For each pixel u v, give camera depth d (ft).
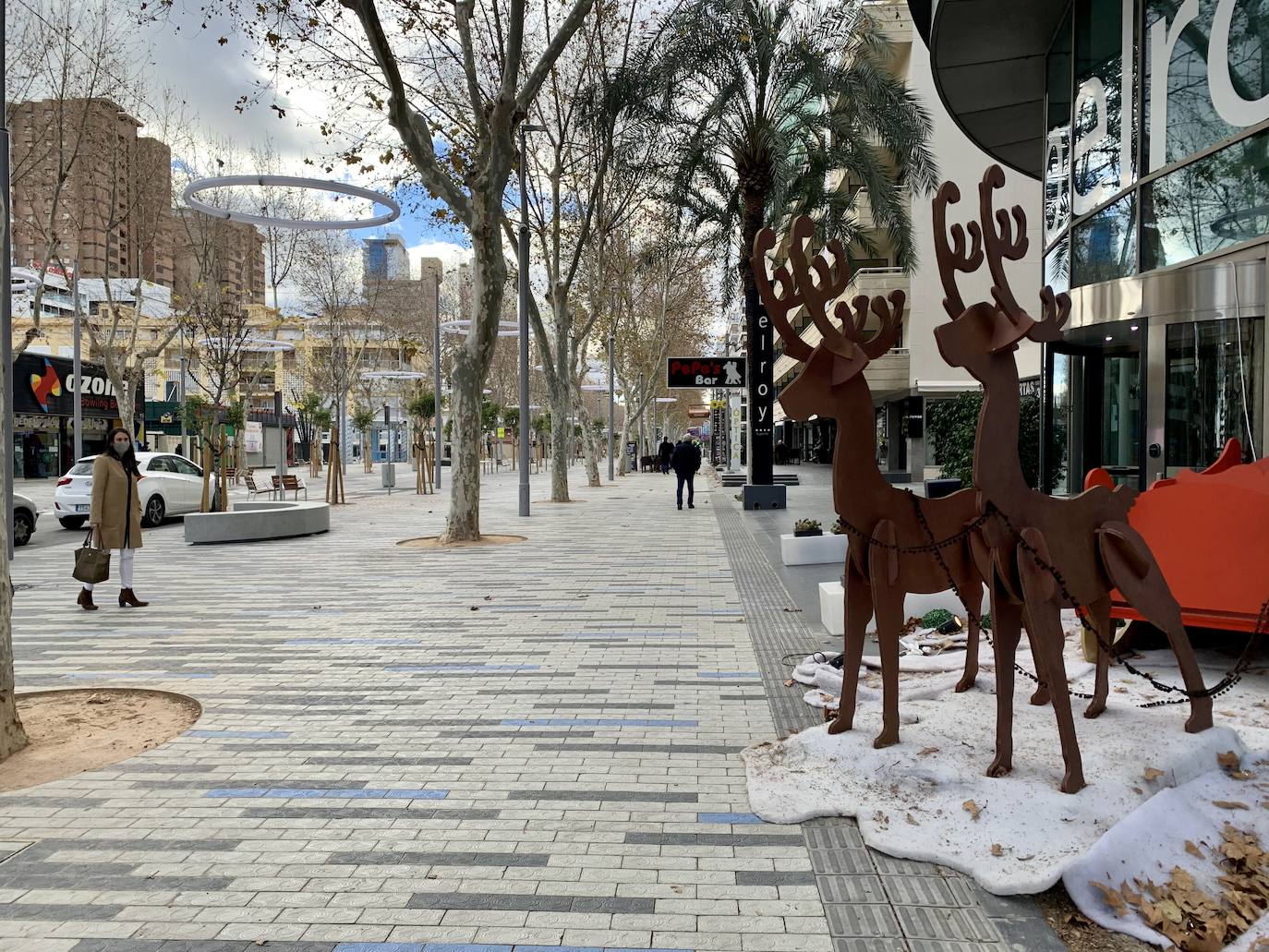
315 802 12.85
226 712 17.51
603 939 9.16
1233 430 31.65
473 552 44.75
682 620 26.18
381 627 25.71
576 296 112.78
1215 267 31.91
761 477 70.64
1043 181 51.26
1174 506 17.48
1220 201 32.86
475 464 49.21
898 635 13.66
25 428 129.29
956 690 16.63
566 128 77.46
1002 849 10.62
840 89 56.90
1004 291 12.43
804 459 208.54
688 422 359.46
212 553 46.01
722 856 10.99
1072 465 46.57
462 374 48.47
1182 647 13.62
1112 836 10.27
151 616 28.12
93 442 144.46
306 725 16.58
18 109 67.51
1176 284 33.65
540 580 34.78
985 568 12.54
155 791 13.35
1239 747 13.35
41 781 13.88
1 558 15.33
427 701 18.07
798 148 64.85
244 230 105.81
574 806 12.59
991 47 49.52
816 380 13.05
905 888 10.15
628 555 42.60
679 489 72.84
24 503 51.88
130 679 20.21
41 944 9.24
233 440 139.95
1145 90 38.09
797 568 36.45
